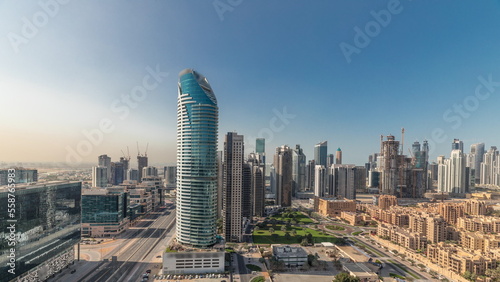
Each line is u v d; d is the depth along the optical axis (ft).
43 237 630.33
